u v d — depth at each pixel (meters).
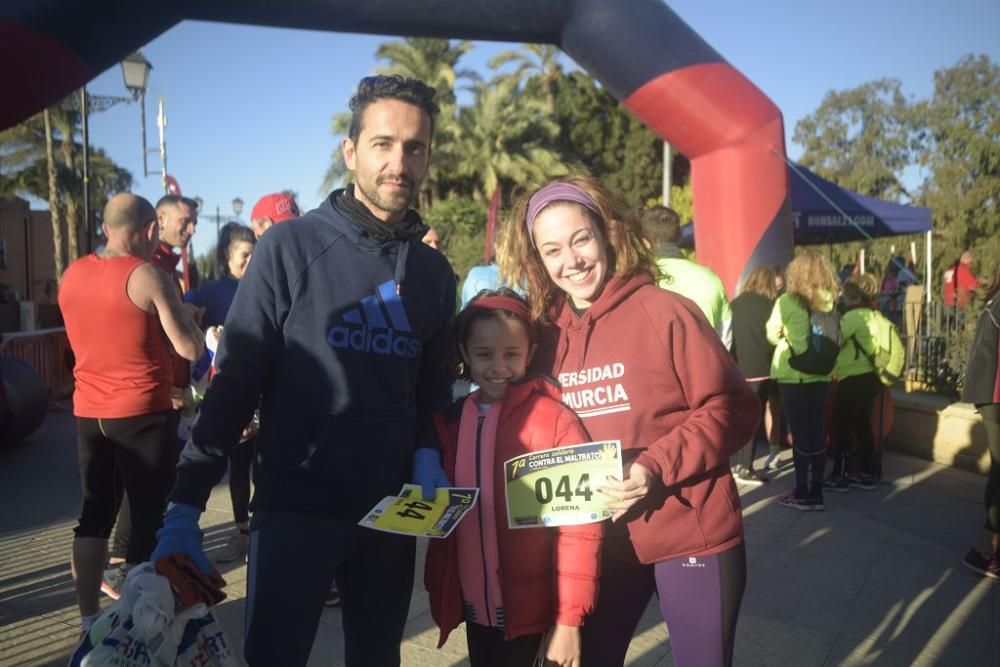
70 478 6.14
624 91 7.20
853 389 5.90
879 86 32.84
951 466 6.73
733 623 2.04
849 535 4.89
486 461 2.05
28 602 3.71
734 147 7.03
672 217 4.54
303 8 6.00
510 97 34.78
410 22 6.39
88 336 3.20
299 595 1.92
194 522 1.85
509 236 2.25
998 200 23.19
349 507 1.97
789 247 7.29
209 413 1.91
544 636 2.10
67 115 31.28
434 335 2.21
